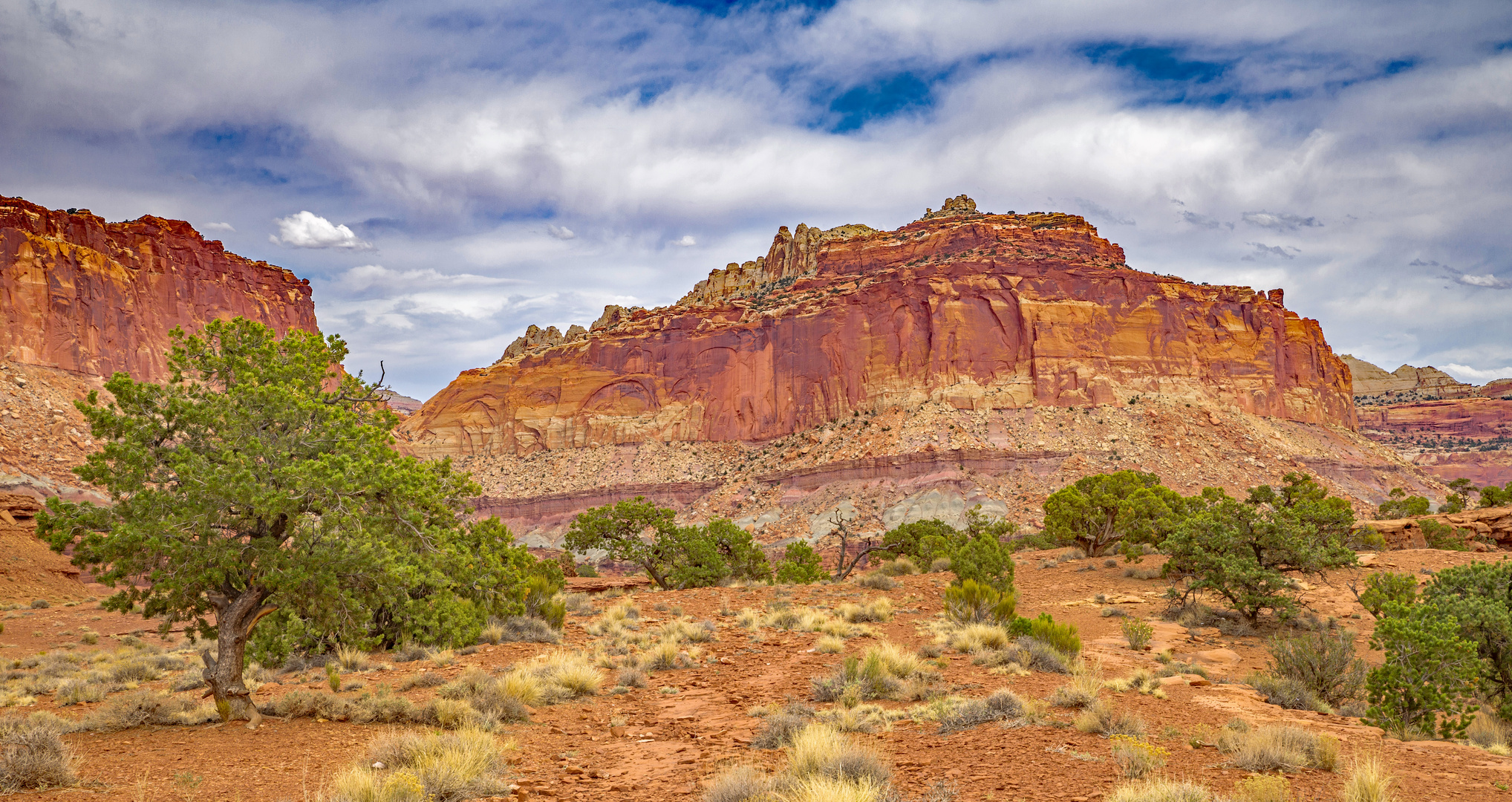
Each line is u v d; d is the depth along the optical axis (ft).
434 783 29.68
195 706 47.47
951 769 29.96
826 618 80.02
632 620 85.46
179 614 48.06
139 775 33.14
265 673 62.59
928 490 413.39
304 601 48.24
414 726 43.50
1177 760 30.55
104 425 46.16
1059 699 40.68
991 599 77.51
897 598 96.53
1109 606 89.76
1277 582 77.25
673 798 29.01
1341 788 27.02
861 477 444.96
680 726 42.50
